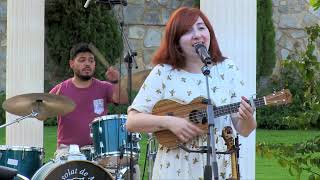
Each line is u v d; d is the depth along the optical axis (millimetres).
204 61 4602
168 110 4816
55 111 8070
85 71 8352
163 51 4883
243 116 4684
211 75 4832
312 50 5961
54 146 14109
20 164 7789
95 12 18172
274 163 12695
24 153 7812
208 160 4531
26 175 7801
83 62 8359
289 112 16891
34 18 9250
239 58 6945
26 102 7906
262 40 18578
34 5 9234
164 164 4750
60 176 7062
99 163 7648
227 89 4836
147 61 18969
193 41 4777
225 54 6945
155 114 4828
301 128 6035
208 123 4586
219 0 6965
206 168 4496
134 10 18906
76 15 18203
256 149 6160
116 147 7586
